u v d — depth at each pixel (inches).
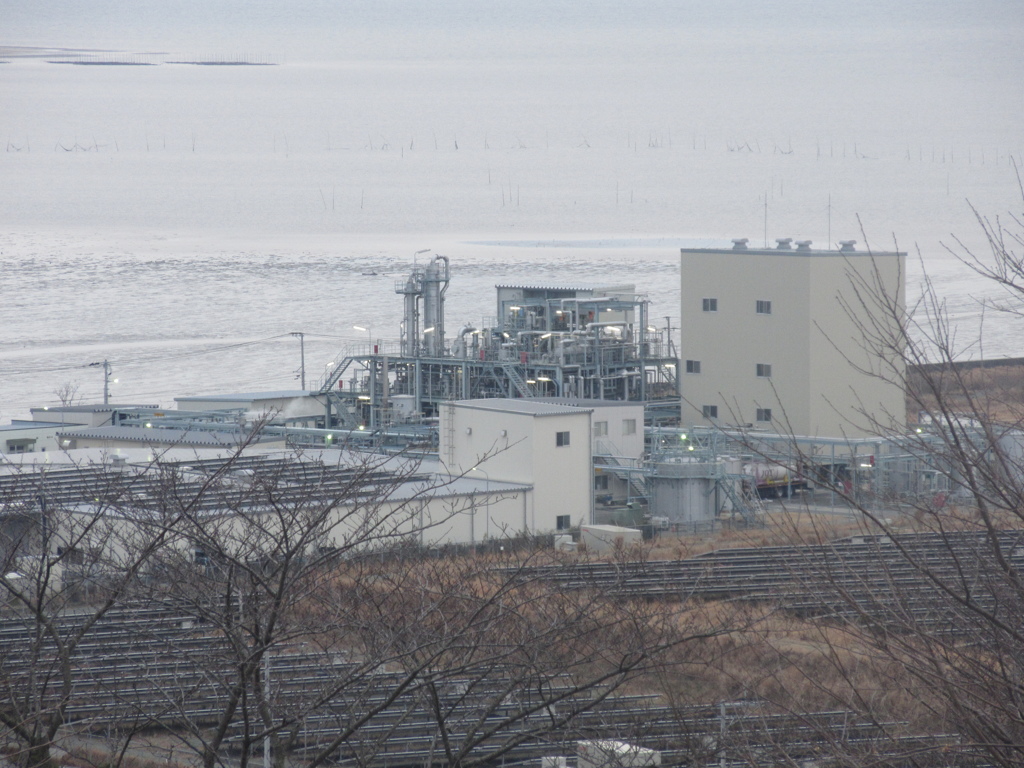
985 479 1737.2
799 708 2210.9
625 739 2748.5
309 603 2509.8
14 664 2901.1
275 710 2497.5
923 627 1796.3
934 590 1854.1
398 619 2321.6
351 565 2613.2
